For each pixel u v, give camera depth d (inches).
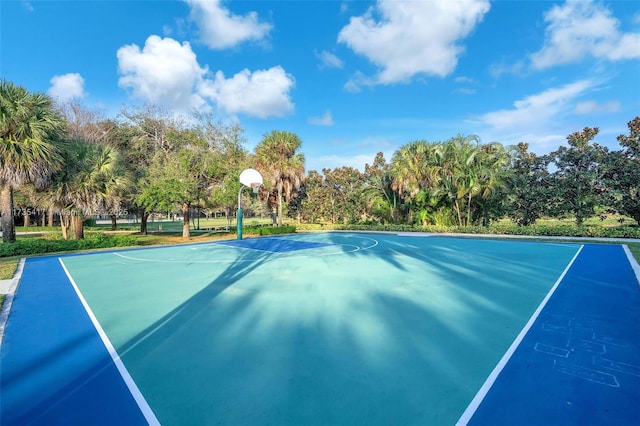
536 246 575.8
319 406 112.4
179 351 158.4
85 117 887.1
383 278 319.3
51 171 517.7
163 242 725.9
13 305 239.0
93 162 585.6
